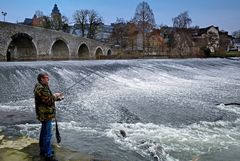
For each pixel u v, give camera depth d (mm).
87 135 9414
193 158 7648
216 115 12531
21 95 15750
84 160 6930
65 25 89375
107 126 10672
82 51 59281
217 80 23938
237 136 9539
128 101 14922
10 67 20812
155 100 15273
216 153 8023
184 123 11297
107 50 71500
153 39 78562
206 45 92250
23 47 40750
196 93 17516
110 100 15016
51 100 6617
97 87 18281
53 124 10719
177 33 81938
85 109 13211
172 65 32250
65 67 23391
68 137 9117
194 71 29422
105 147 8273
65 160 6824
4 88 16500
